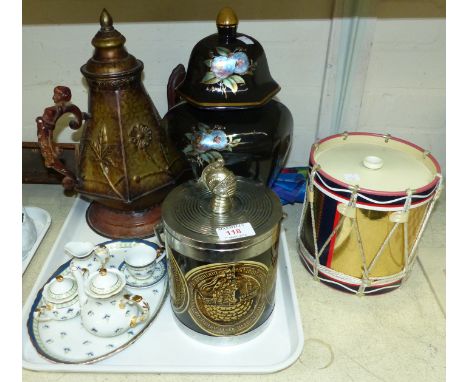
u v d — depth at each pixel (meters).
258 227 0.56
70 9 0.86
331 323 0.70
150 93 0.96
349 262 0.70
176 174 0.81
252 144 0.71
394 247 0.68
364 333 0.68
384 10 0.85
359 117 0.98
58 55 0.91
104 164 0.74
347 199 0.64
